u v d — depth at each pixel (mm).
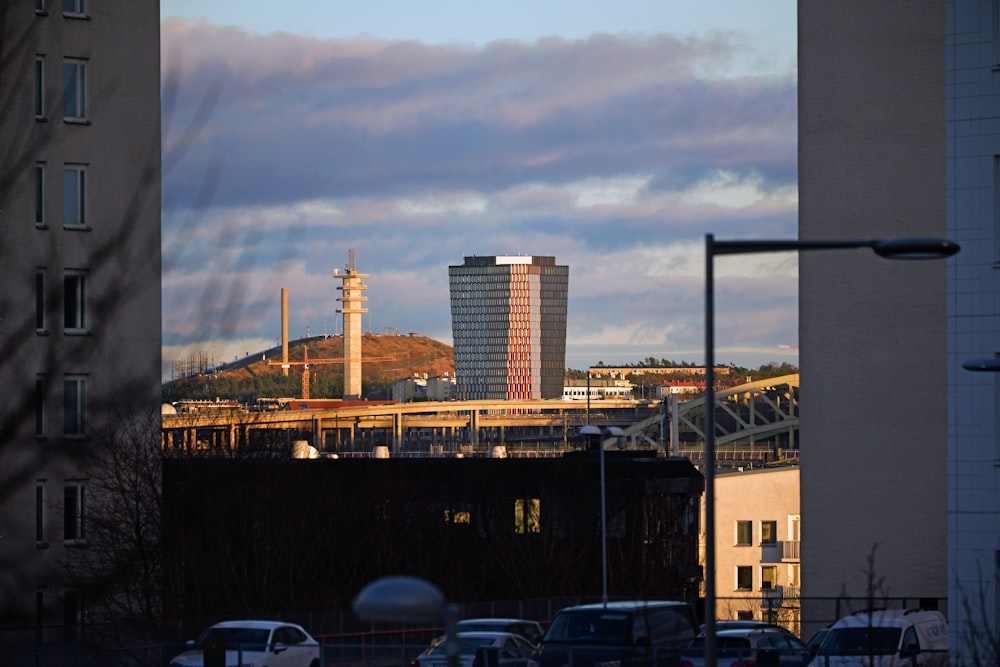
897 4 131250
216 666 72438
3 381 27781
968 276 87500
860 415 130000
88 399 27859
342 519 143625
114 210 127375
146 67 130625
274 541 131250
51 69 126062
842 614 128000
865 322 130250
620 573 161500
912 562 127938
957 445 87000
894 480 128875
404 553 147000
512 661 70562
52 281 27969
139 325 114125
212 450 129250
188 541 117500
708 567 37719
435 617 24062
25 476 26656
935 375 128500
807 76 133000
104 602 34531
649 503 168125
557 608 117438
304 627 106875
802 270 132125
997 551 85562
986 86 87938
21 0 28609
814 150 132500
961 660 74938
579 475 169375
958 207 88000
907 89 130875
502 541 159500
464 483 162750
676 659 65188
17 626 33625
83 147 126688
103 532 102188
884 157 131000
